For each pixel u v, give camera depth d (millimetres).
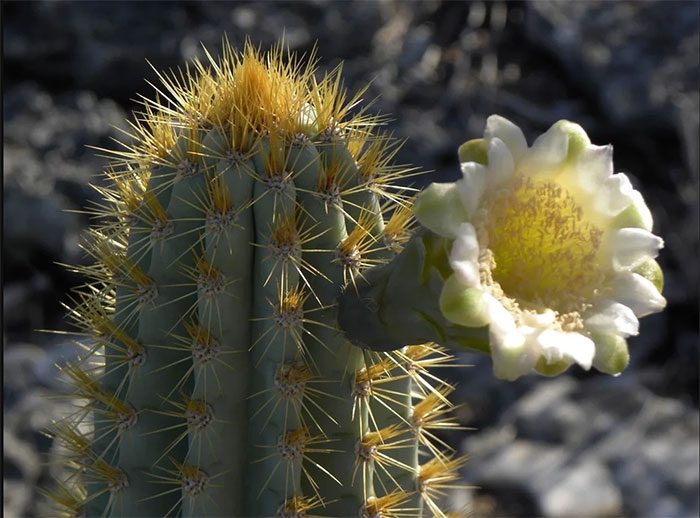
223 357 302
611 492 600
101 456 319
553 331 267
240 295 303
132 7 784
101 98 794
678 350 708
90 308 329
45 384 641
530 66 851
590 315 276
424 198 267
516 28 875
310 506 306
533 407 653
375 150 318
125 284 317
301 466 306
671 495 598
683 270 728
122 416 313
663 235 744
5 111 752
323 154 312
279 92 309
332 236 308
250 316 306
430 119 792
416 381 333
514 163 277
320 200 307
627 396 661
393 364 318
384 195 324
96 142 749
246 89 306
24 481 586
